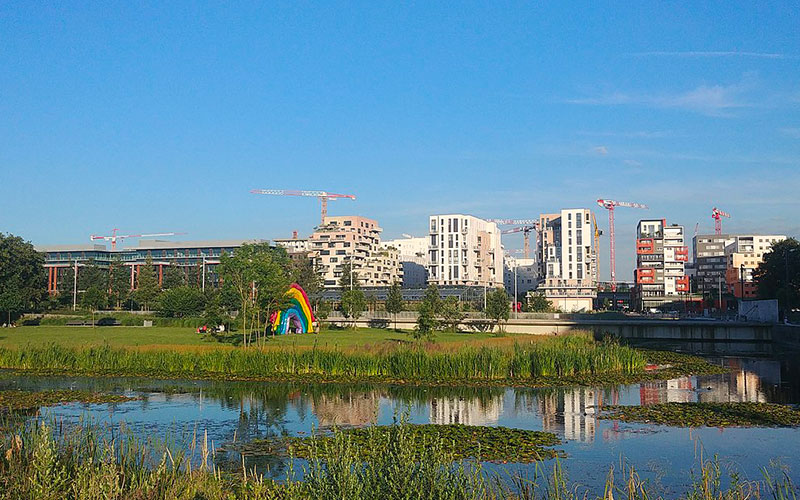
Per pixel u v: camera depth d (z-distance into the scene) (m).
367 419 43.84
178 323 125.12
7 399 49.66
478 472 19.53
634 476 29.75
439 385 59.22
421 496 16.22
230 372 65.94
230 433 39.19
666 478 30.39
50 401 49.31
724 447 36.25
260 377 63.12
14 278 131.62
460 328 124.25
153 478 21.95
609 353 70.38
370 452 18.48
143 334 102.00
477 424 42.50
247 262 84.25
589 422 42.94
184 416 44.56
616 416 44.78
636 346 104.50
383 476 16.89
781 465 32.62
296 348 75.31
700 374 68.81
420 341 83.06
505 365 64.31
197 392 55.06
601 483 29.17
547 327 117.06
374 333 110.00
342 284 173.62
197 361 67.62
